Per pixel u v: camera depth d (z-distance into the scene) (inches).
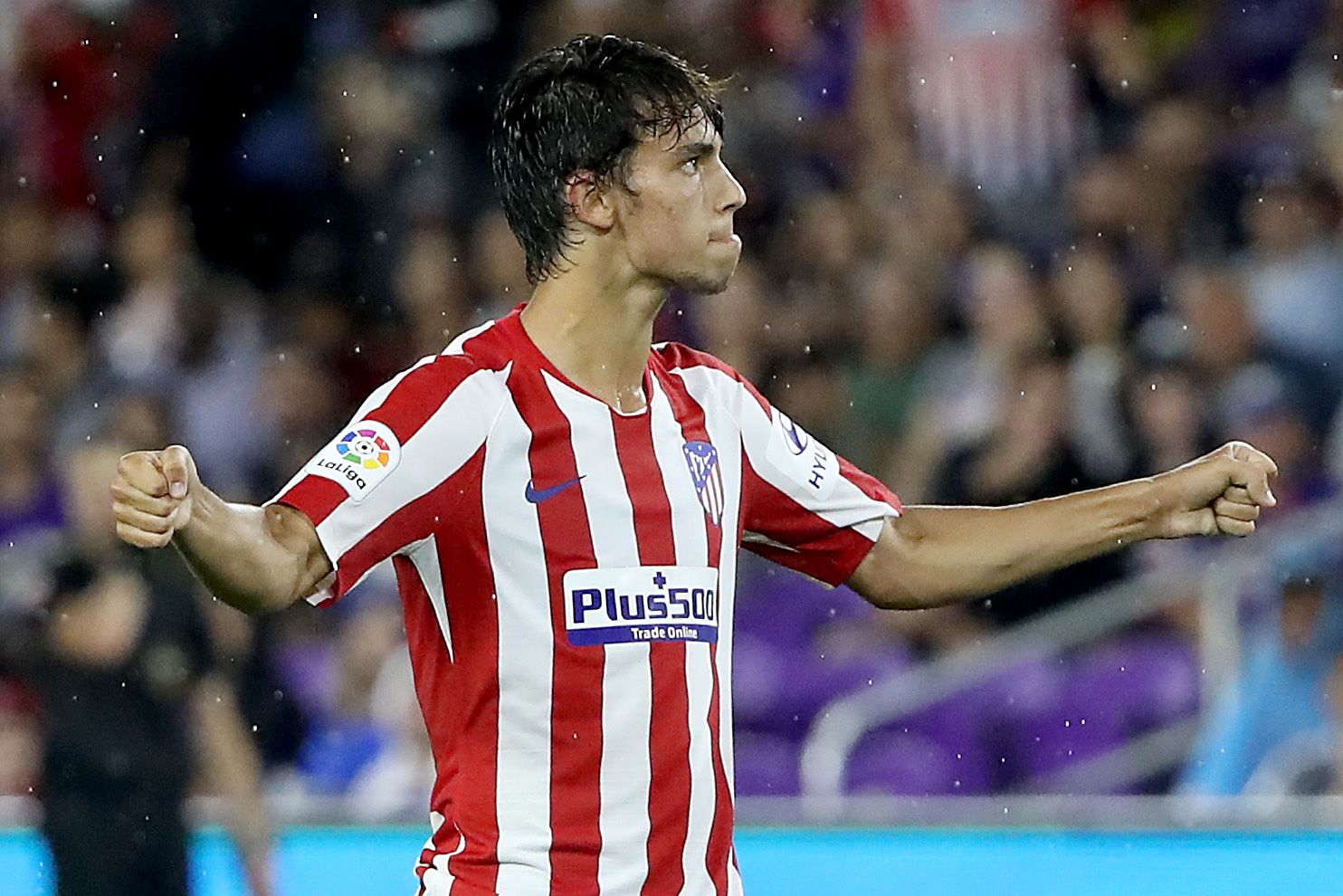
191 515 329.7
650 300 384.8
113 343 1317.7
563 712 371.6
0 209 1402.6
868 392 1148.5
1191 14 1299.2
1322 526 936.9
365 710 1038.4
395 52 1416.1
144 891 726.5
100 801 724.0
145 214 1387.8
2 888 781.3
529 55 1400.1
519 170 385.4
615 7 1379.2
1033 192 1251.8
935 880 759.1
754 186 1290.6
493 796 374.3
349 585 361.4
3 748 978.7
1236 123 1266.0
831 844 765.9
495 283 1314.0
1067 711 960.3
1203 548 979.9
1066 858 748.6
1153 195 1235.2
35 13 1456.7
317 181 1389.0
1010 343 1109.7
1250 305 1134.4
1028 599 1002.1
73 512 782.5
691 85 382.0
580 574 372.8
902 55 1302.9
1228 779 919.0
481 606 373.1
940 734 964.0
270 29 1418.6
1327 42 1285.7
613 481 377.7
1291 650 921.5
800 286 1236.5
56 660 725.9
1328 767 906.7
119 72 1432.1
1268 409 1069.1
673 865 378.0
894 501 425.7
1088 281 1128.2
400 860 779.4
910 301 1168.8
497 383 375.9
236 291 1364.4
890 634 1019.9
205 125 1421.0
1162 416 1050.7
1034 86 1274.6
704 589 385.1
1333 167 1222.3
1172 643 967.6
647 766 374.6
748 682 1023.0
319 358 1314.0
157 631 727.1
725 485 396.5
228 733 738.2
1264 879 732.7
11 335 1322.6
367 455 362.0
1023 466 1039.0
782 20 1349.7
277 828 773.9
